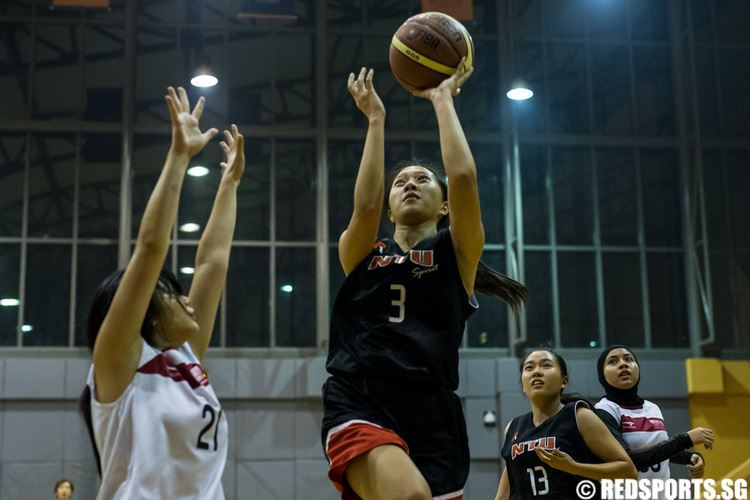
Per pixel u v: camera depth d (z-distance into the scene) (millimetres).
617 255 16578
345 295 3301
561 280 16375
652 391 15539
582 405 4625
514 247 16031
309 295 16000
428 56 3488
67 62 16312
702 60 17297
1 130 15891
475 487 15133
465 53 3527
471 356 16094
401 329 3133
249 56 16734
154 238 2506
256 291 15906
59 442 14789
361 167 3391
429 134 16562
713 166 16828
